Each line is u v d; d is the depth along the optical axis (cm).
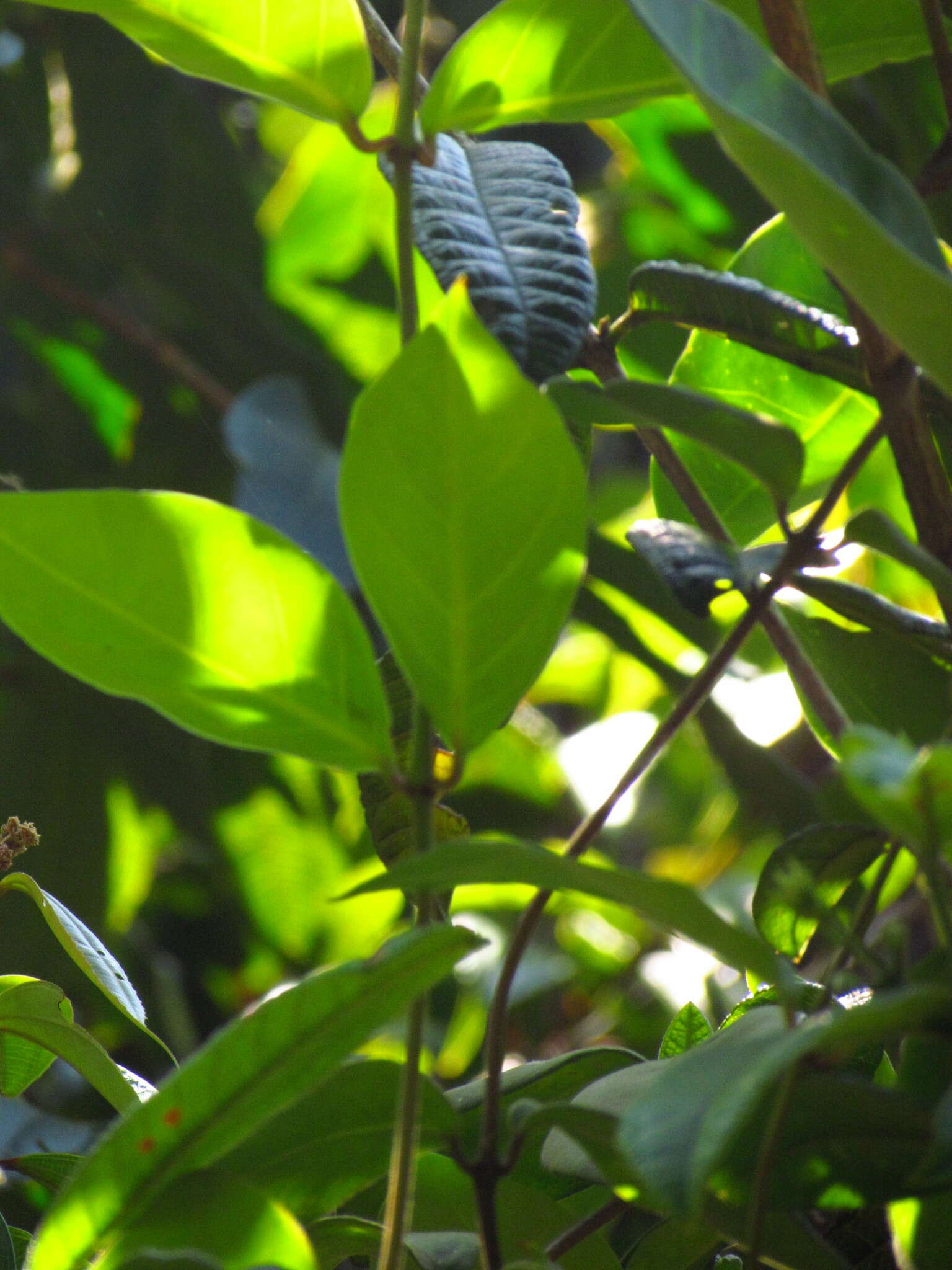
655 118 261
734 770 254
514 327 130
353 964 125
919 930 193
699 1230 134
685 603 127
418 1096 127
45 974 249
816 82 131
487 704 126
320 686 127
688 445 143
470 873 124
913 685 139
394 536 125
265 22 129
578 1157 129
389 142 129
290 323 371
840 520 160
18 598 127
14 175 363
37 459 367
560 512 125
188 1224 126
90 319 360
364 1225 131
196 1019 362
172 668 127
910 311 123
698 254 319
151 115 358
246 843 364
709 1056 123
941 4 138
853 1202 126
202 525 127
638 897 124
